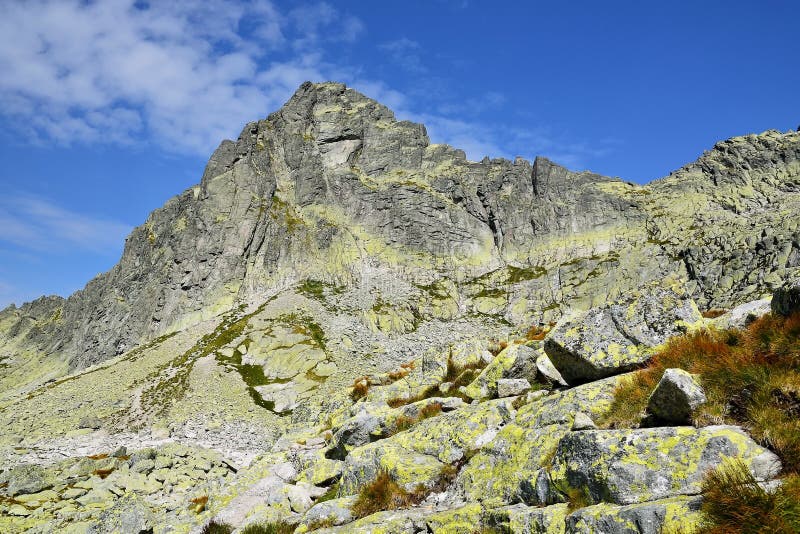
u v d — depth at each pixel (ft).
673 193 545.44
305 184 527.40
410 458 48.55
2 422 226.58
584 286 442.09
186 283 433.07
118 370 300.81
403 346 356.38
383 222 525.34
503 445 41.98
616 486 28.96
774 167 537.65
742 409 29.81
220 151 512.22
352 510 45.32
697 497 25.43
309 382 277.64
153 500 109.91
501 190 575.79
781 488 23.03
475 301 464.65
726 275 380.37
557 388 50.55
